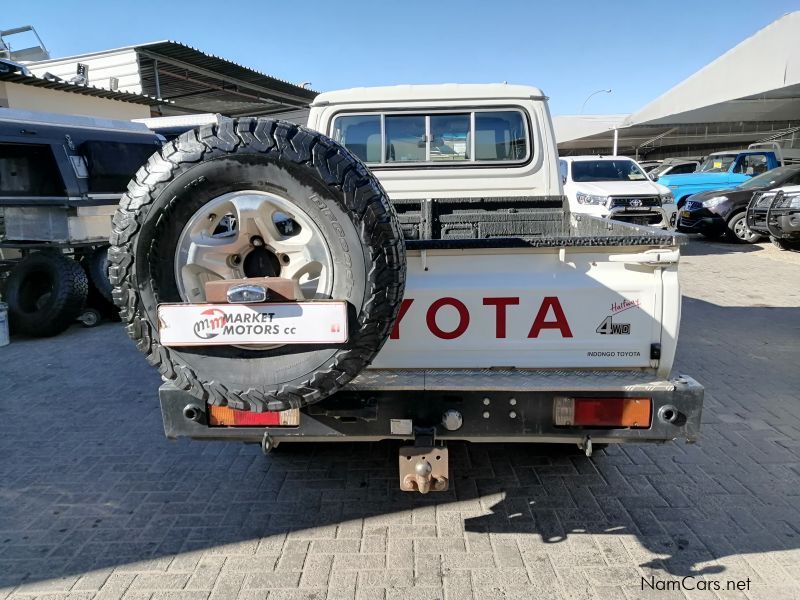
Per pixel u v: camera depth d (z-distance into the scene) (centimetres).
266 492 338
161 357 229
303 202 215
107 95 1188
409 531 297
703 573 262
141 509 322
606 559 272
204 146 214
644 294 250
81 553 284
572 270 251
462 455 377
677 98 2495
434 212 464
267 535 296
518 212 463
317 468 365
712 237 1455
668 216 1119
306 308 218
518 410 248
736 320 716
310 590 255
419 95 475
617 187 1147
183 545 289
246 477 356
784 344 614
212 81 1469
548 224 464
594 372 256
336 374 221
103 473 363
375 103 479
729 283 945
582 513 310
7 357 621
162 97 1628
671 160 1895
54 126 736
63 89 1114
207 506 324
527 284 250
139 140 838
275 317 219
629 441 249
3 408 474
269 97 1667
